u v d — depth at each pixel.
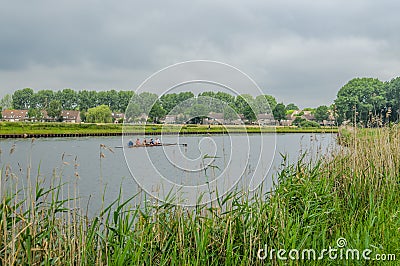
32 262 3.48
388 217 5.21
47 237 3.73
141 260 3.61
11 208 3.49
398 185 6.65
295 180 5.67
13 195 3.74
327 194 5.66
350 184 6.54
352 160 7.07
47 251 3.44
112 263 3.46
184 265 3.64
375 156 7.21
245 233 4.24
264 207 4.59
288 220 4.38
